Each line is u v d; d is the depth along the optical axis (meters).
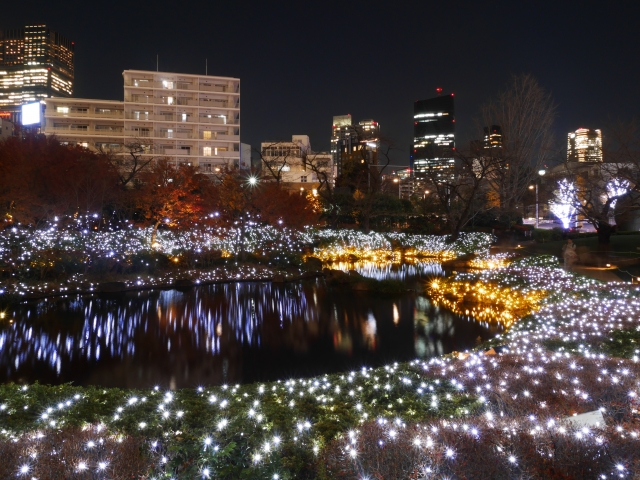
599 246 26.14
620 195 25.09
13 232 18.42
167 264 22.06
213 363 9.59
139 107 70.81
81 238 20.47
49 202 21.47
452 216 37.31
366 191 42.94
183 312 14.59
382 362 9.62
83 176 23.09
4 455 4.10
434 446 3.95
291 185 63.03
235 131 74.38
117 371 9.07
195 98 73.00
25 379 8.60
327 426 5.34
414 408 5.96
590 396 5.50
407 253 34.31
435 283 18.89
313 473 4.23
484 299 15.92
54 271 18.22
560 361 7.25
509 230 39.94
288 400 6.64
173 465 4.05
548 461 3.71
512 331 11.30
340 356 10.07
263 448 4.39
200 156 70.75
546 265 21.23
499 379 6.48
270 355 10.14
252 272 22.70
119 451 4.23
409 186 60.22
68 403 6.16
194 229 24.95
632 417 4.80
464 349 10.50
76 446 4.29
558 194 30.09
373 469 3.76
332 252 32.34
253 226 27.73
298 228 30.50
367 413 5.77
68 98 69.31
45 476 3.74
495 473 3.61
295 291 18.66
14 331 12.10
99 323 13.04
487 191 39.50
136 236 24.70
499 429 4.23
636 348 8.50
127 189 34.25
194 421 5.63
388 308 15.15
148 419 5.69
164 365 9.45
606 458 3.72
